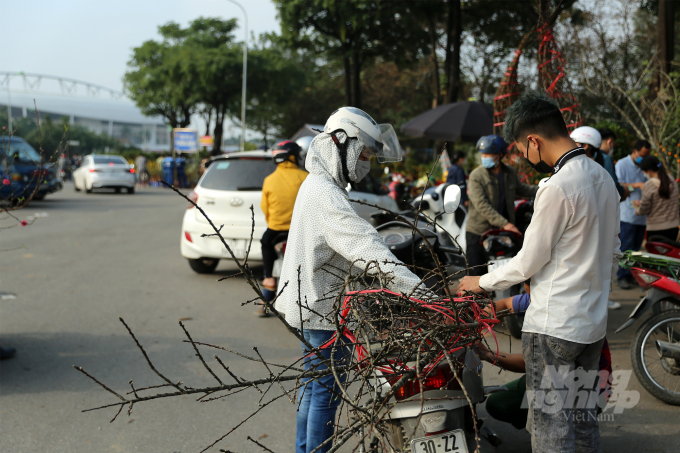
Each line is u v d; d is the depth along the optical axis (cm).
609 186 229
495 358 274
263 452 329
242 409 388
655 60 1191
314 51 2559
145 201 2039
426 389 247
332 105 4569
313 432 270
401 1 2131
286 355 489
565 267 223
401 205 1047
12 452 325
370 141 258
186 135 3416
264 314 604
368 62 2688
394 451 200
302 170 606
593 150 522
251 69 3728
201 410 385
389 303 219
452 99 2039
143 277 795
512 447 332
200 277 799
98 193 2422
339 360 230
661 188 673
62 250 1006
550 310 225
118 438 344
